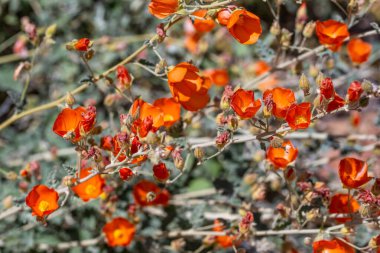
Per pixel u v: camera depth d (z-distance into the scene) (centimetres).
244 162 95
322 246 76
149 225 93
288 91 74
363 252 77
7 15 117
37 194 75
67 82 111
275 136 74
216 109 86
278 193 92
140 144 73
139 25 117
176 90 76
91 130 73
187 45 107
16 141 106
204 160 76
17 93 87
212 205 94
